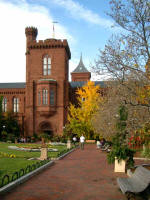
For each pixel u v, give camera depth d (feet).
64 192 26.02
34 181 30.96
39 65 147.23
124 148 38.75
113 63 29.66
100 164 47.57
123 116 37.09
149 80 28.43
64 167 43.16
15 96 169.48
